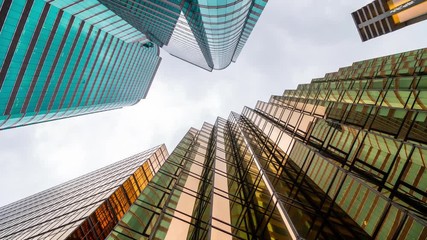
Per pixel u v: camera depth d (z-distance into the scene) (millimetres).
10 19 50031
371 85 28859
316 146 22609
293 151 22484
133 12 67125
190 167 23484
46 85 69875
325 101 28734
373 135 16359
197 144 34344
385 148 15297
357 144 17688
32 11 53375
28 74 61594
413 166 13164
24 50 56750
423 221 9281
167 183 20922
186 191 18078
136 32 84375
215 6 38219
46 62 65125
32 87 65188
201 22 50250
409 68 29203
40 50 61000
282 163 23141
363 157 16859
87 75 86625
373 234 11062
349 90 28750
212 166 23156
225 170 22672
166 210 15133
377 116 18891
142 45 117688
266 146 29484
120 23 72188
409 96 19609
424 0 51875
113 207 29500
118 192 31953
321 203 14336
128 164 48719
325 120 23578
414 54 35844
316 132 24109
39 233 26125
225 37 56875
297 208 13789
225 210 15547
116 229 14383
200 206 16516
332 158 18578
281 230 13094
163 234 13320
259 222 14219
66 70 74500
